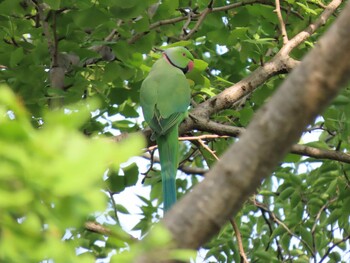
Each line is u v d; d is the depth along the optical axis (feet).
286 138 12.76
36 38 34.99
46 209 11.82
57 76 32.48
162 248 12.46
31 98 32.58
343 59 12.39
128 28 34.53
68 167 11.21
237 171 12.96
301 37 34.60
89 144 11.43
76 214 11.71
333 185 42.06
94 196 11.59
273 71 33.53
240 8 39.42
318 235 46.14
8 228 11.87
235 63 45.93
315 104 12.57
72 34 33.53
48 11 34.30
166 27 41.73
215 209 13.02
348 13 12.37
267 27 40.27
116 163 11.51
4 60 32.81
